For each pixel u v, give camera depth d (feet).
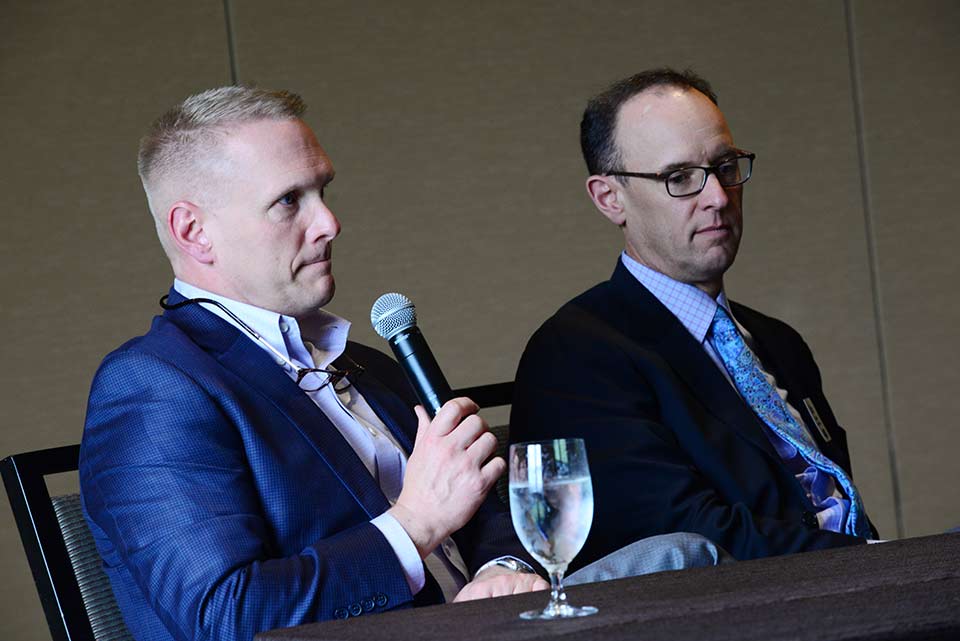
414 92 32.76
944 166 36.68
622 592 9.28
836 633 7.29
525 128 33.68
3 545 28.43
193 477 12.76
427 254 32.73
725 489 16.74
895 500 35.96
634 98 18.43
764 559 10.39
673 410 17.13
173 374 13.26
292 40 31.63
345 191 32.12
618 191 18.61
